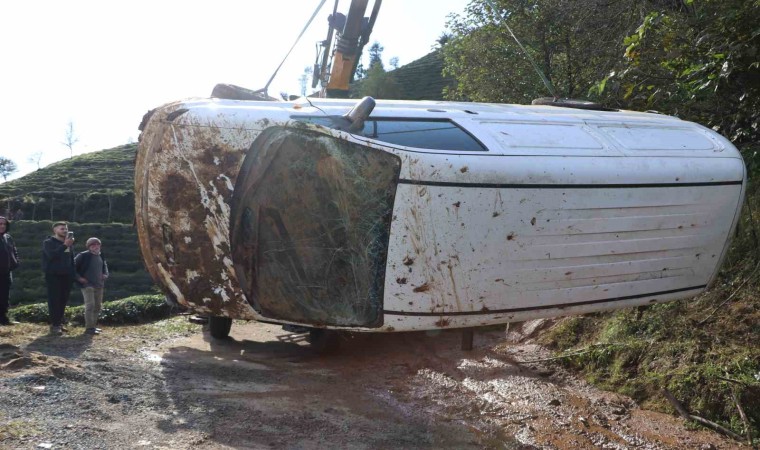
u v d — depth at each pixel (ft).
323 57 30.30
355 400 17.90
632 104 27.50
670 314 20.39
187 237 17.53
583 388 18.93
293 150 16.15
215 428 15.06
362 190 15.55
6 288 25.75
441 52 51.55
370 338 24.71
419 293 15.47
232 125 16.43
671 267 17.67
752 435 15.03
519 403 17.72
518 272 15.87
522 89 41.37
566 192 15.71
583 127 17.53
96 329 25.48
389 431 15.61
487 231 15.35
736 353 17.46
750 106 23.02
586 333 21.80
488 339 24.22
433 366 21.24
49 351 21.27
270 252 16.70
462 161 15.10
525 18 40.70
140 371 19.62
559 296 16.52
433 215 15.10
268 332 26.53
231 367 20.77
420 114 16.81
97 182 129.59
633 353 19.15
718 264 18.49
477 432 15.75
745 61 21.89
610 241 16.48
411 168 15.06
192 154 16.90
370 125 16.29
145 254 19.03
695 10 24.68
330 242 16.06
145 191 17.95
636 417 16.67
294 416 16.29
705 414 16.17
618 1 31.83
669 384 17.34
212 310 18.03
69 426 14.34
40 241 95.91
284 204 16.39
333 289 16.22
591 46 34.17
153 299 29.66
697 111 24.27
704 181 17.38
